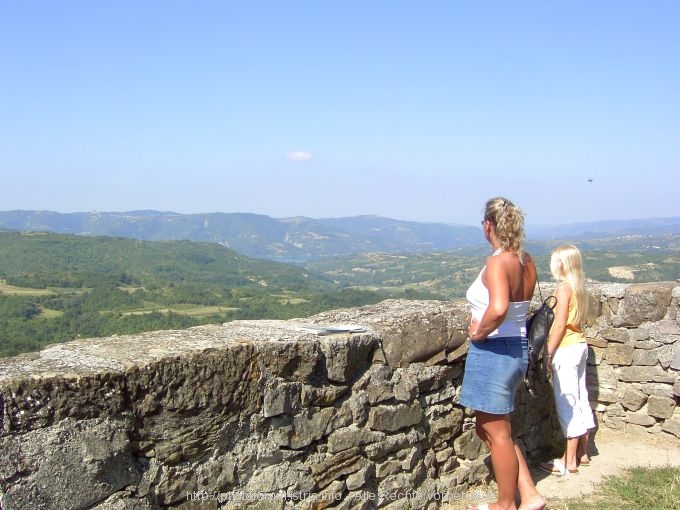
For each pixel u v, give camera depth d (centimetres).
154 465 276
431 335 417
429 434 421
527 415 505
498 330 348
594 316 604
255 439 319
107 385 253
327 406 355
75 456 244
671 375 557
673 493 434
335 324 395
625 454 530
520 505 393
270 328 367
